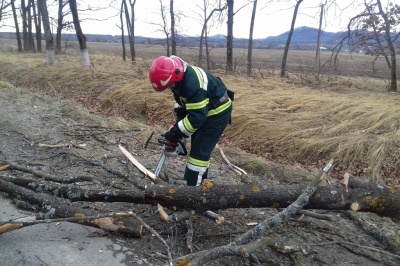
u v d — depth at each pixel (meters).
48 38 14.73
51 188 3.30
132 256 2.82
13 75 14.13
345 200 2.87
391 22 10.84
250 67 13.59
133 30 17.47
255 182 4.70
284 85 10.98
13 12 26.59
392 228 3.63
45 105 8.23
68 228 3.15
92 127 6.66
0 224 2.72
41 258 2.71
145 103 8.98
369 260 3.01
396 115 6.92
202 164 3.29
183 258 2.38
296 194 2.93
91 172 4.37
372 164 5.55
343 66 24.05
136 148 5.66
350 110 7.50
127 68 13.47
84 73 12.50
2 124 6.11
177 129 3.08
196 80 2.98
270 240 2.53
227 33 13.60
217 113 3.21
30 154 4.89
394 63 11.19
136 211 3.48
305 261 2.92
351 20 11.68
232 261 2.84
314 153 6.09
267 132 6.82
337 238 3.33
